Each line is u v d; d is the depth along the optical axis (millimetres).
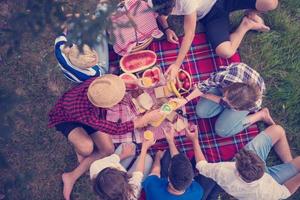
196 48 4363
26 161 4379
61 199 4348
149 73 4105
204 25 4266
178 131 4145
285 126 4426
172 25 4500
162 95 4066
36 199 4324
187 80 4121
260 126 4344
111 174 3576
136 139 4133
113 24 3141
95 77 3914
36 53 4527
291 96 4422
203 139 4238
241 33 4305
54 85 4516
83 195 4336
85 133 3924
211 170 3852
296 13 4539
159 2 3666
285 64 4500
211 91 4066
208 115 4105
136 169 3922
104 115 4008
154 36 4207
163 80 4078
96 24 2787
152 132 4082
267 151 4055
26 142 4410
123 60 4188
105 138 3969
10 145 4191
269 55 4500
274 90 4457
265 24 4551
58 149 4426
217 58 4340
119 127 3775
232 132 4090
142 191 4105
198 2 3838
